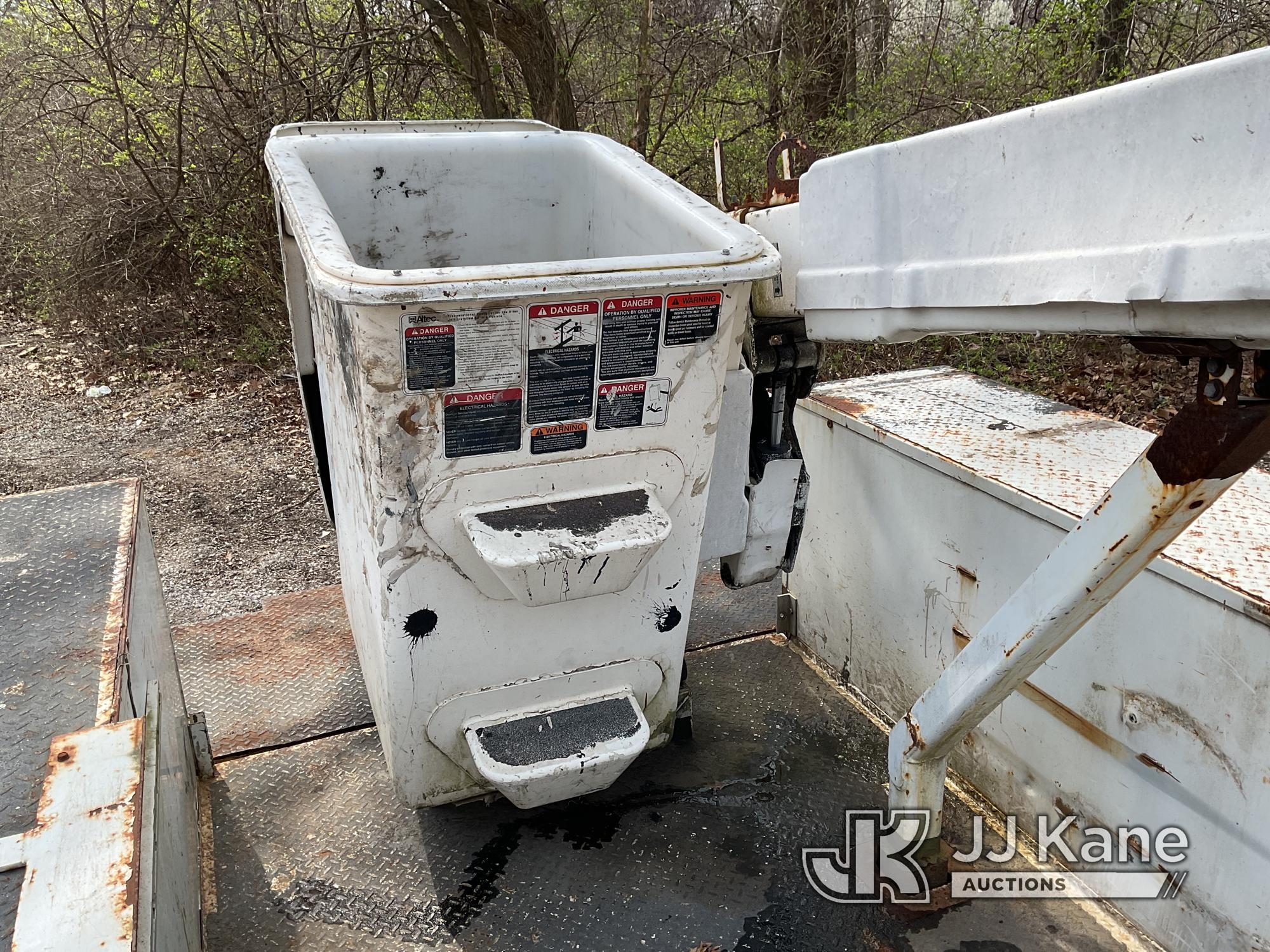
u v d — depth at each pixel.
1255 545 1.52
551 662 1.73
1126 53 4.94
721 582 2.88
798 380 1.90
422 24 5.25
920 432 2.06
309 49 5.36
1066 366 5.03
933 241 1.27
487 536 1.45
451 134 2.02
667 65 5.40
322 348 1.76
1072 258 1.06
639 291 1.42
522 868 1.86
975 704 1.48
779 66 5.56
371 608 1.67
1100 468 1.84
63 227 6.02
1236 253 0.88
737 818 1.98
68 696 1.34
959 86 5.36
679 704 2.14
